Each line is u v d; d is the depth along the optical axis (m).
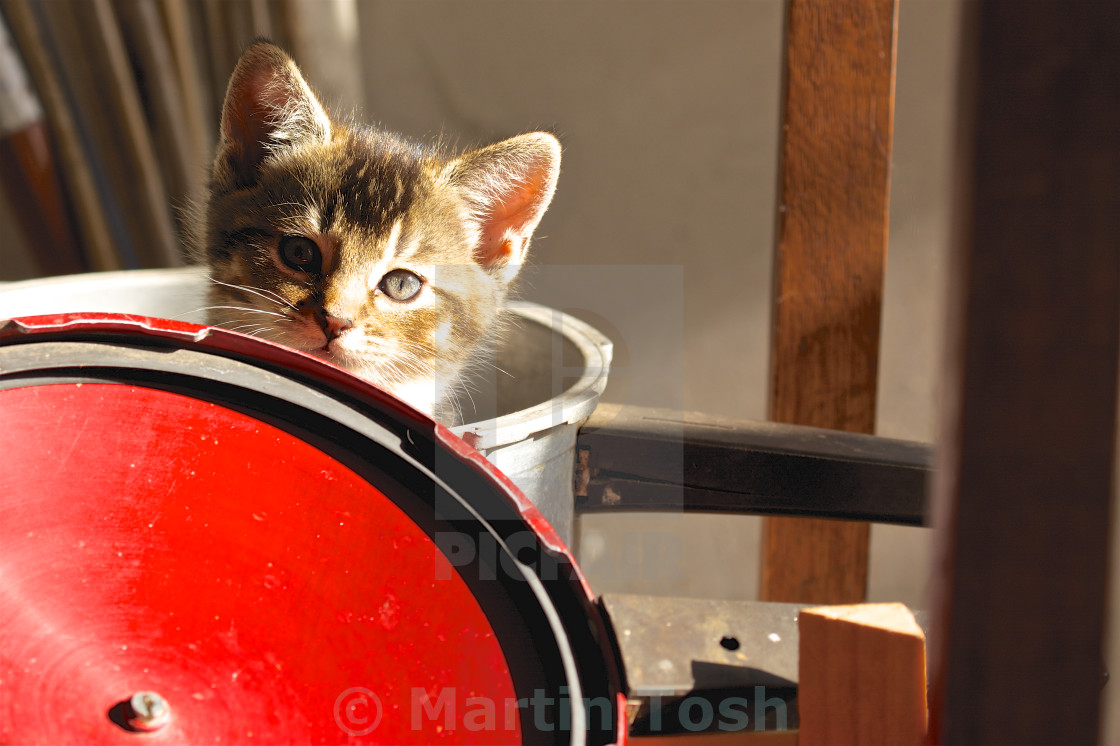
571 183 1.93
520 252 1.14
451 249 1.09
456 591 0.49
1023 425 0.29
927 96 1.60
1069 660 0.30
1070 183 0.27
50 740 0.37
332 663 0.46
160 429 0.51
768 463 0.85
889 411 1.88
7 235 1.94
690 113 1.86
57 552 0.44
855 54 1.06
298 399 0.54
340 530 0.50
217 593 0.46
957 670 0.32
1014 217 0.28
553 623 0.48
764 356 1.97
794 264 1.12
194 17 1.71
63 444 0.48
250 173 1.04
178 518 0.48
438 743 0.43
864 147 1.09
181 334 0.53
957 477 0.31
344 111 1.54
